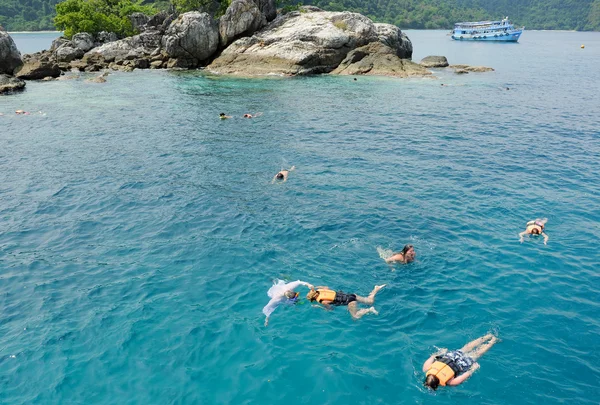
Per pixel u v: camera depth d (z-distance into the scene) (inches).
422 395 363.9
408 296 482.3
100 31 2746.1
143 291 499.2
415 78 1967.3
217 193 754.2
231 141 1043.9
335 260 550.0
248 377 383.9
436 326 438.3
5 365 396.2
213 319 453.4
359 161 899.4
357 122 1212.5
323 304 459.5
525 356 398.6
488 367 386.6
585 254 556.1
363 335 429.4
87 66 2284.7
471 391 364.8
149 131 1145.4
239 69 2159.2
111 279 523.5
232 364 398.0
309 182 792.3
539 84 1852.9
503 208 681.6
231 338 427.5
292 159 915.4
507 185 770.2
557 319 444.1
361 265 538.6
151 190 772.0
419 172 836.0
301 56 2052.2
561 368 385.7
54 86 1835.6
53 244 604.1
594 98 1552.7
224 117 1263.5
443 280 508.1
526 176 811.4
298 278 516.4
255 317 455.8
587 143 1010.7
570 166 861.2
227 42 2303.2
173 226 645.3
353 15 2229.3
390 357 402.3
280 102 1488.7
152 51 2461.9
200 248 584.1
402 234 608.1
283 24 2288.4
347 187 768.9
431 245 579.8
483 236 601.0
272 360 401.1
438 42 5172.2
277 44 2135.8
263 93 1654.8
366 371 387.5
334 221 647.1
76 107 1444.4
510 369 384.5
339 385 374.0
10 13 7632.9
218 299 484.4
